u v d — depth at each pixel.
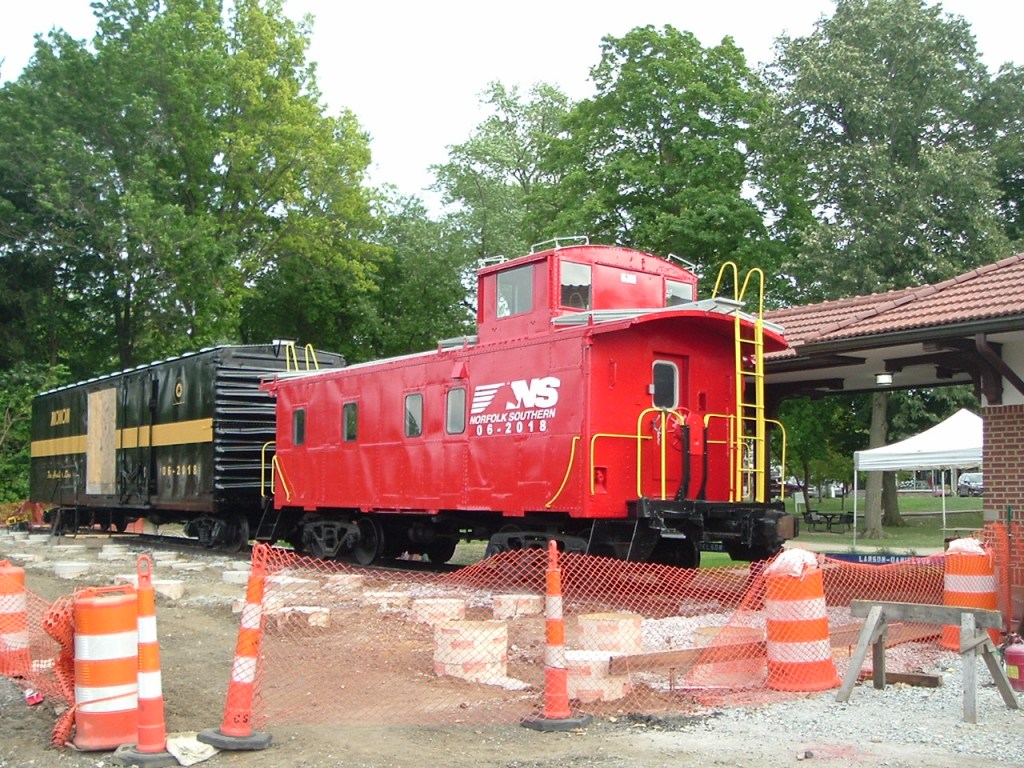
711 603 11.78
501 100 48.56
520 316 14.27
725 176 32.47
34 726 6.96
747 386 15.50
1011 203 34.78
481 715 7.16
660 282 15.09
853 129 31.64
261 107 36.75
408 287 42.16
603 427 12.49
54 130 32.53
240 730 6.36
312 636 10.03
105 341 39.34
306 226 37.50
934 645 9.79
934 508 46.47
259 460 20.34
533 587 13.26
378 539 17.16
